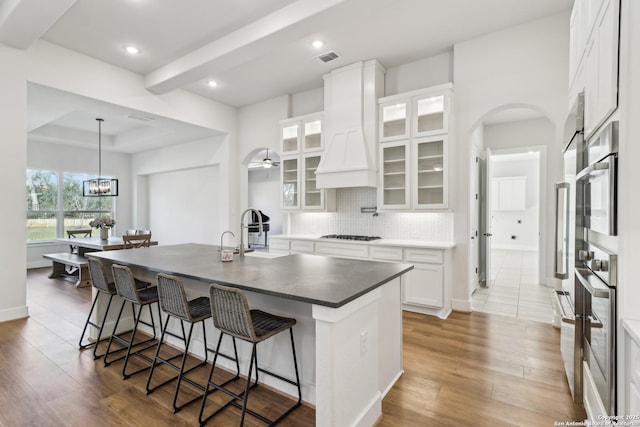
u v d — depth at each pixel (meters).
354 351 1.75
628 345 1.35
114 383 2.37
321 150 4.90
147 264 2.58
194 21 3.39
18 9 2.90
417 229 4.49
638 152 1.36
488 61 3.72
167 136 6.48
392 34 3.69
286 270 2.31
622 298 1.40
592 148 1.76
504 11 3.30
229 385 2.35
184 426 1.91
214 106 5.84
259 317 2.08
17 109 3.61
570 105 2.40
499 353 2.84
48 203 7.22
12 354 2.83
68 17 3.33
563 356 2.51
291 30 3.17
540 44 3.45
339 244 4.55
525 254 8.62
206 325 2.73
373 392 1.96
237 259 2.79
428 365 2.63
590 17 1.82
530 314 3.88
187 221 7.58
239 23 3.43
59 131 6.82
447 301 3.81
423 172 4.13
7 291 3.63
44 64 3.79
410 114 4.09
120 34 3.66
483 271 5.28
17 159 3.63
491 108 3.71
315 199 5.10
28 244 6.84
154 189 8.39
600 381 1.59
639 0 1.31
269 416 2.00
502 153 5.91
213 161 6.47
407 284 3.98
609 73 1.48
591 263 1.64
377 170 4.38
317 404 1.60
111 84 4.37
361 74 4.35
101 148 7.76
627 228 1.39
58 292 4.91
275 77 4.86
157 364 2.66
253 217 11.54
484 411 2.04
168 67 4.35
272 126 5.77
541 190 5.44
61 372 2.52
